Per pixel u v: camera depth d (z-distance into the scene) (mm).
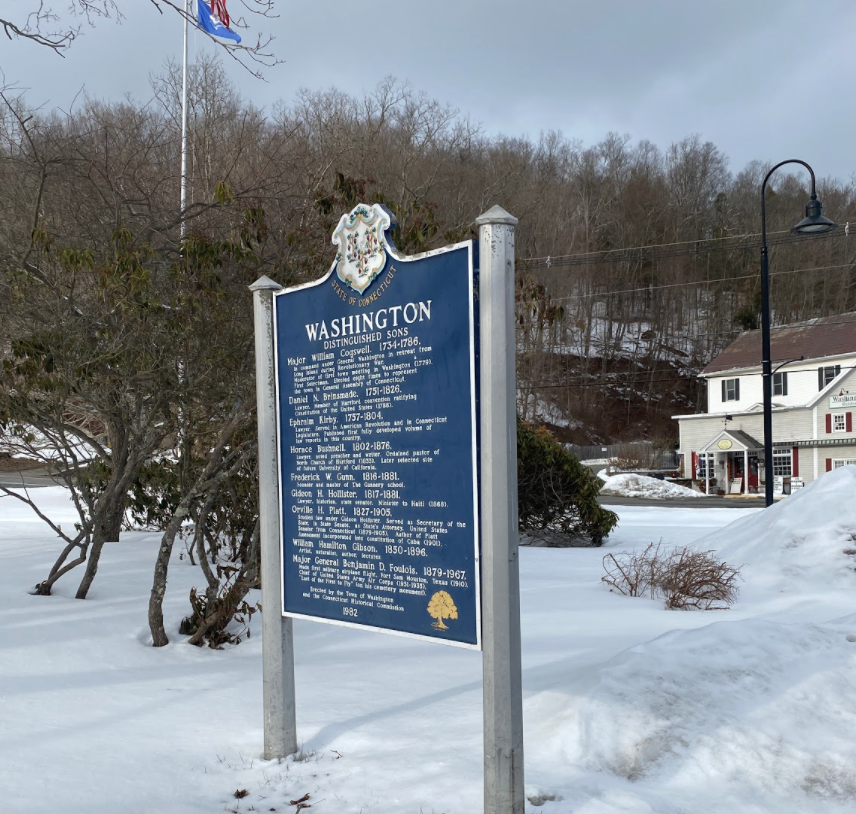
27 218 9555
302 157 12078
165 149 13055
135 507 12438
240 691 5617
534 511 16141
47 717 4969
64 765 4234
